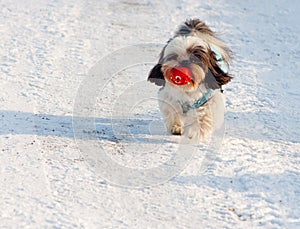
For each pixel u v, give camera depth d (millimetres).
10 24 12312
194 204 6277
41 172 6711
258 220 6043
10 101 8727
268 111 9078
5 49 10914
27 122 8078
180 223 5914
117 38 12000
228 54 8367
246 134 8188
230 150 7602
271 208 6273
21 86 9328
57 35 11891
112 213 6012
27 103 8719
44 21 12641
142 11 13734
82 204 6125
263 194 6535
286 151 7723
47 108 8625
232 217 6070
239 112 8961
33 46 11195
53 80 9711
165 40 12047
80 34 12078
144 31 12484
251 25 13258
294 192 6621
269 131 8352
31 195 6207
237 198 6438
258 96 9648
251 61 11273
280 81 10391
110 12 13531
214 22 13320
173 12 13797
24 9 13336
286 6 14539
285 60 11445
